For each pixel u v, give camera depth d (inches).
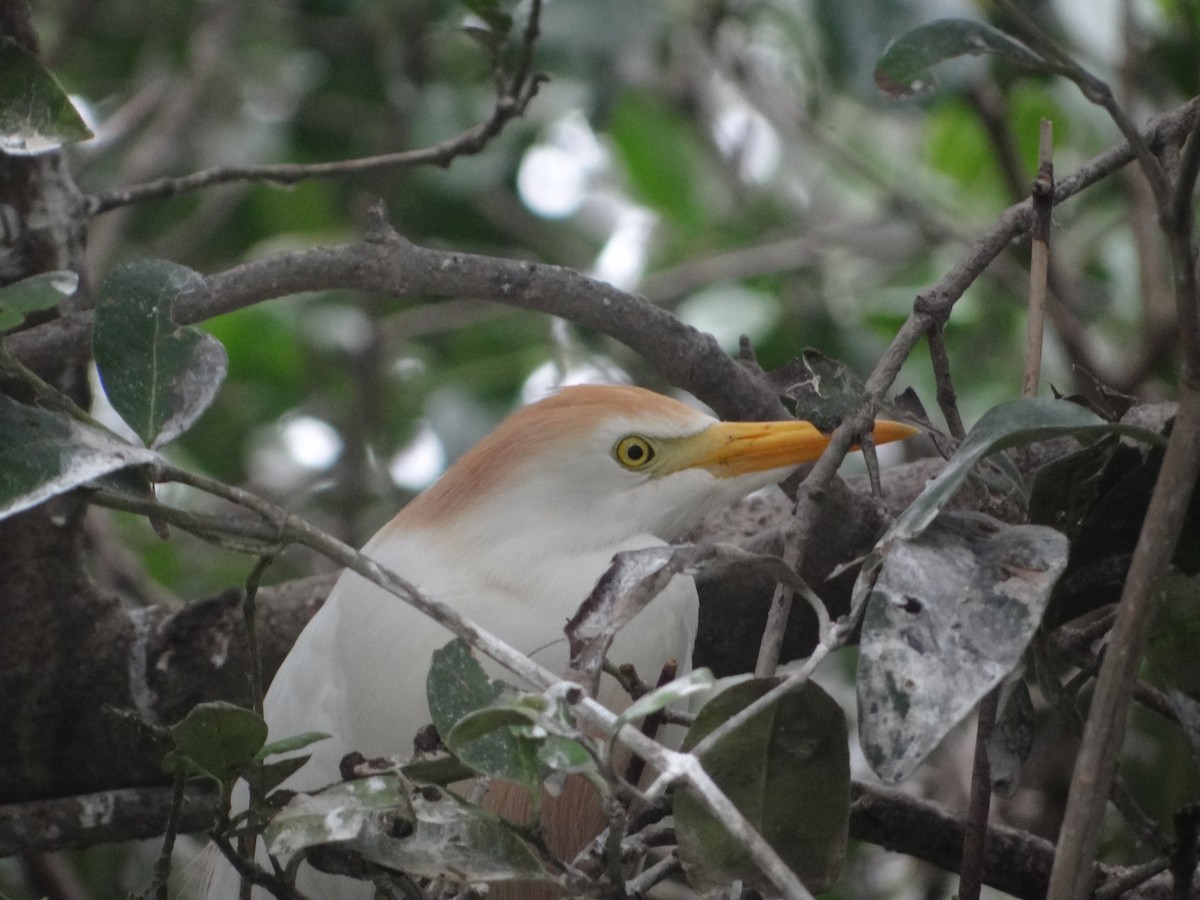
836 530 212.4
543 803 186.4
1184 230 113.0
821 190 434.6
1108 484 133.9
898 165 421.1
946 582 119.3
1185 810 134.2
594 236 410.3
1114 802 137.9
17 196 214.8
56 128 151.6
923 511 119.4
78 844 228.2
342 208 392.8
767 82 380.5
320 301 363.3
